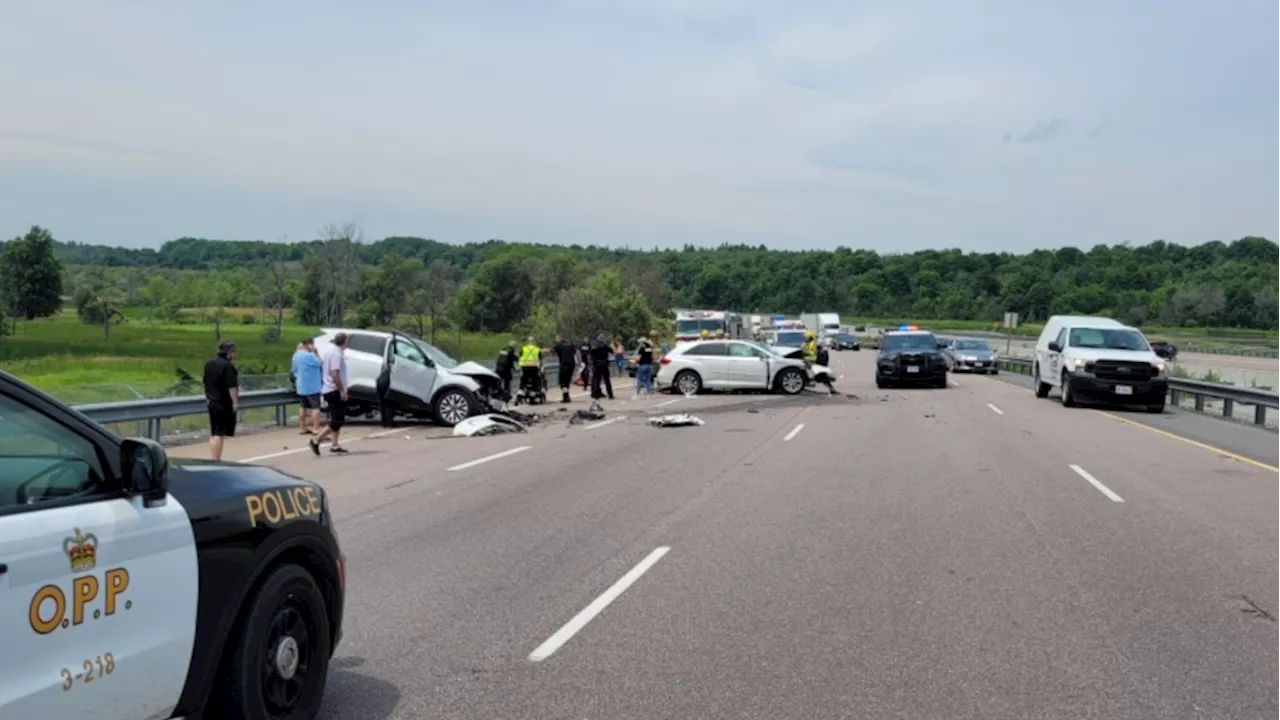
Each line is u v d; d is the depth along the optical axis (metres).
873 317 149.25
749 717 5.18
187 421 20.39
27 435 3.89
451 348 48.97
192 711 4.13
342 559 5.28
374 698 5.43
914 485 12.97
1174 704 5.37
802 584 7.87
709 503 11.60
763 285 162.00
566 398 28.27
